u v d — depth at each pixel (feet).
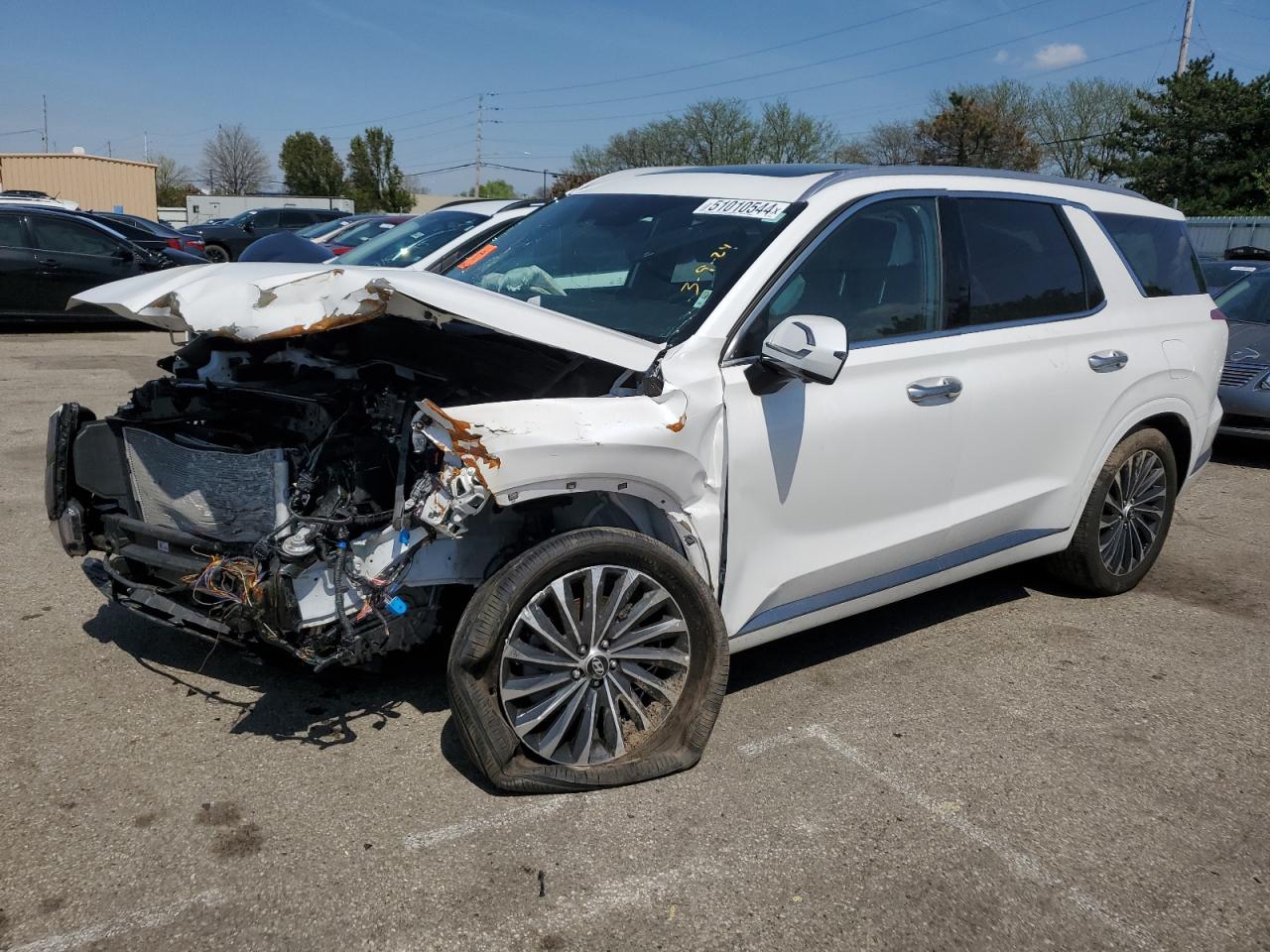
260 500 10.34
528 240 14.11
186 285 11.55
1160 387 15.57
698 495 10.65
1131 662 14.20
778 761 11.19
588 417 9.83
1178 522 21.39
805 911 8.82
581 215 14.05
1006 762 11.41
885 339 12.23
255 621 9.79
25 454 22.97
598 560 10.04
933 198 13.10
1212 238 92.12
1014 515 14.07
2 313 43.75
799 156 168.55
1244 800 10.84
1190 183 120.06
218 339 12.92
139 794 10.03
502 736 9.86
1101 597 16.67
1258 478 25.46
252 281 11.07
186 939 8.16
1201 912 9.05
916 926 8.72
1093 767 11.39
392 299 9.92
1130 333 15.17
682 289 11.59
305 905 8.59
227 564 10.05
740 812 10.18
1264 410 25.21
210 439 10.86
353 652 10.21
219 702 11.91
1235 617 16.07
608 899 8.83
